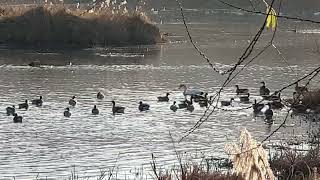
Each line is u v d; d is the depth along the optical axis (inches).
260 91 1635.1
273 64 2311.8
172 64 2332.7
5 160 999.0
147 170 880.3
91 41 2738.7
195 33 3383.4
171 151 1041.5
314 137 953.5
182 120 1389.0
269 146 925.2
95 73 2097.7
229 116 1411.2
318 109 1342.3
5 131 1245.7
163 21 3946.9
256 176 218.7
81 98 1668.3
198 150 1028.5
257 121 1348.4
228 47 2755.9
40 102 1567.4
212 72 2128.4
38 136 1200.8
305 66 2198.6
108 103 1611.7
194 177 493.4
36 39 2719.0
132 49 2768.2
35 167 952.9
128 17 2837.1
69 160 1001.5
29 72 2090.3
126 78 2014.0
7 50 2635.3
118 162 971.3
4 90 1752.0
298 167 538.0
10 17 2719.0
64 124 1332.4
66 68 2196.1
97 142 1147.9
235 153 220.2
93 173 906.7
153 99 1675.7
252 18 4515.3
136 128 1293.1
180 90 1813.5
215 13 4968.0
